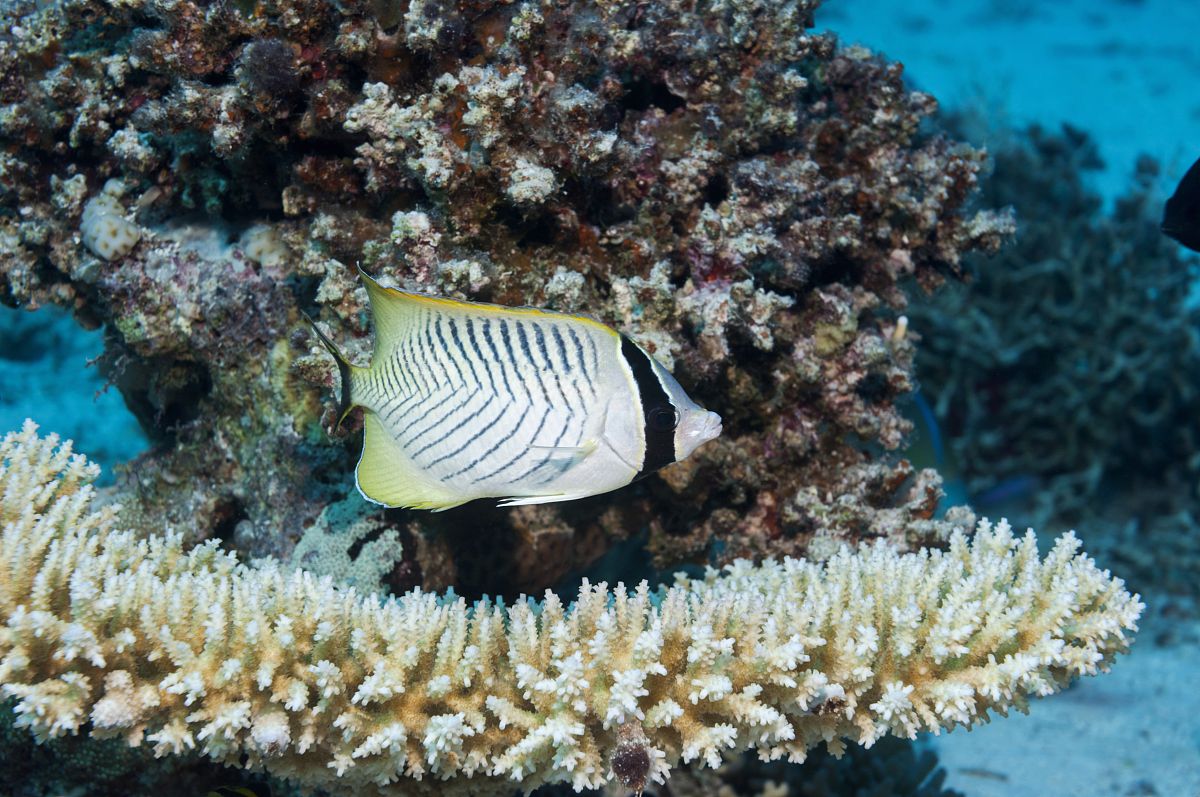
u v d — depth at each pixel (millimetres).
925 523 739
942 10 5406
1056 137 1920
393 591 699
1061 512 1661
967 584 599
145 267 758
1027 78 4035
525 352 536
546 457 542
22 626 554
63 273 803
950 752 1040
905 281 843
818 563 717
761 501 771
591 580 780
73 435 1380
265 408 732
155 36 697
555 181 677
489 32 693
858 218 767
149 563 622
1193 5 5480
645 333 687
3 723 646
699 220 722
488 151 668
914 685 593
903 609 598
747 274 721
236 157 722
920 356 1702
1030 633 600
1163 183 1854
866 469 761
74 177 777
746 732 588
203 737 559
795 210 746
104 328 830
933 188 801
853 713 590
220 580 622
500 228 693
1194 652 1303
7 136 771
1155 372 1663
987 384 1735
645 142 727
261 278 746
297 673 571
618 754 562
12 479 643
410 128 674
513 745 583
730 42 744
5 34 775
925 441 903
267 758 579
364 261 690
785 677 572
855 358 764
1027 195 1808
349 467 713
